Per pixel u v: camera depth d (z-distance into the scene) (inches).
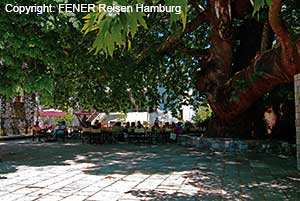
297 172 353.7
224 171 358.9
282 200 242.8
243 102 508.7
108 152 547.5
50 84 393.1
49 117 1196.5
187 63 703.1
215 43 567.2
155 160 446.0
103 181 305.1
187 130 798.5
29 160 449.4
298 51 338.6
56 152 548.4
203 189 275.3
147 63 629.9
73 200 239.3
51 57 394.9
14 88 387.5
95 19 93.6
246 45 603.2
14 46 354.9
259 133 590.6
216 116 602.5
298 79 366.0
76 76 570.6
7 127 974.4
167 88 722.2
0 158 469.1
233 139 562.9
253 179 316.2
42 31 374.6
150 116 1057.5
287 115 586.2
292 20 430.6
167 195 255.1
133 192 263.6
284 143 532.4
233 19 579.5
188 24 582.9
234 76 523.2
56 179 313.7
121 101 653.3
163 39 608.1
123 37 90.6
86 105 686.5
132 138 757.9
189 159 454.9
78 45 438.6
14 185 287.3
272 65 404.2
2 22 348.5
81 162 428.8
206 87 585.3
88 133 745.6
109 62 534.6
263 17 436.5
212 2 550.6
